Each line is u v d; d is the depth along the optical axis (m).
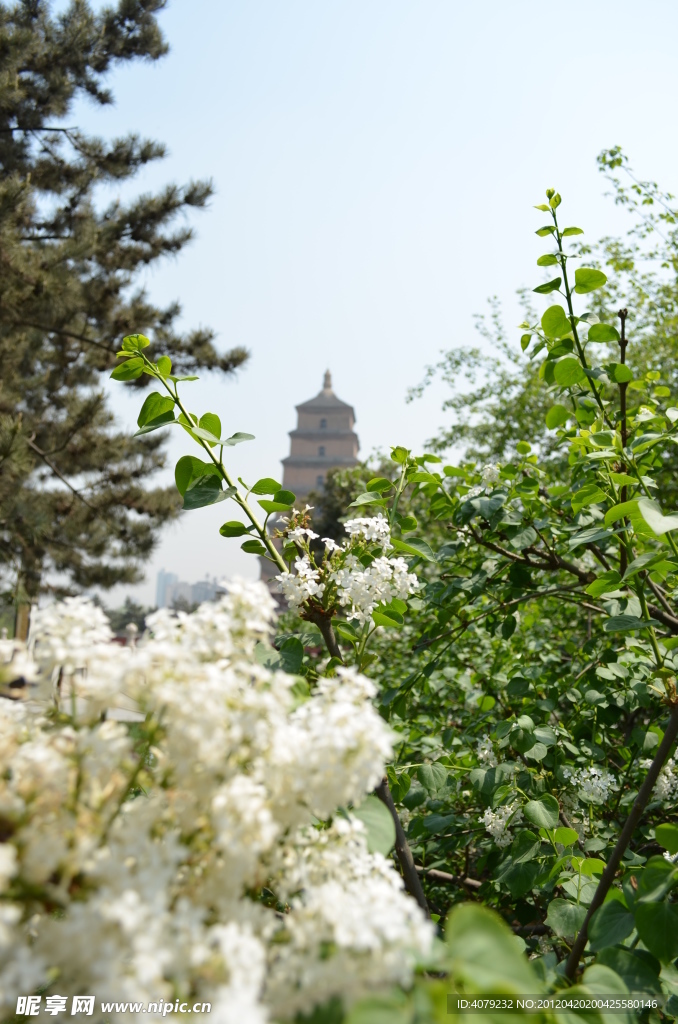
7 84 13.54
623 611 2.43
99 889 0.84
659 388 3.05
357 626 2.41
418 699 4.03
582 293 2.52
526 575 2.91
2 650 1.05
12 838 0.86
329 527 23.72
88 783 0.96
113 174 15.36
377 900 0.94
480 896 2.79
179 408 2.05
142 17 15.44
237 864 0.94
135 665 1.01
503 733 2.64
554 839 2.10
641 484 2.00
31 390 16.06
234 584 1.22
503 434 12.92
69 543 15.85
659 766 1.69
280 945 0.96
